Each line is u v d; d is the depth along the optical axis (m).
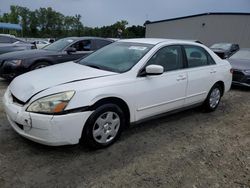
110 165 3.21
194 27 29.42
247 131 4.57
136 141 3.90
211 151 3.75
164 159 3.44
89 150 3.54
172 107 4.45
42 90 3.21
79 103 3.18
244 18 25.97
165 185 2.89
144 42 4.49
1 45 11.00
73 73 3.70
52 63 7.38
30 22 72.31
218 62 5.45
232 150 3.82
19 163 3.14
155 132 4.28
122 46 4.57
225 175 3.16
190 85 4.67
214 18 27.59
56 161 3.23
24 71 6.91
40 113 3.06
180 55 4.59
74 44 8.00
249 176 3.17
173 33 31.64
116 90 3.53
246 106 6.20
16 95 3.38
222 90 5.66
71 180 2.88
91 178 2.93
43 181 2.83
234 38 26.86
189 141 4.03
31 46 11.92
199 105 5.20
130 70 3.82
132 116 3.84
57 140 3.10
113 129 3.66
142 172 3.11
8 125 4.17
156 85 4.04
